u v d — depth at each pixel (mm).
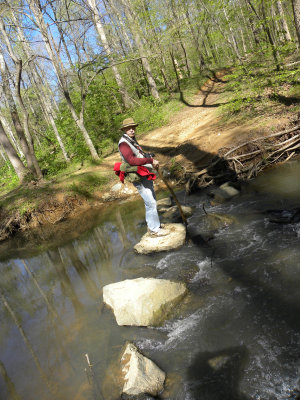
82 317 3414
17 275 5477
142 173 4242
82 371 2611
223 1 10312
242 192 5836
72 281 4461
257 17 10836
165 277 3736
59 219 8516
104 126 14461
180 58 24453
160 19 15750
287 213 4324
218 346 2521
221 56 29969
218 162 7137
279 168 6504
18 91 11031
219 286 3279
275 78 8805
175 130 11961
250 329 2598
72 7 13461
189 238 4566
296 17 7496
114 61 12859
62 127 14859
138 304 3049
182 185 7648
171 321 2963
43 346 3107
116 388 2342
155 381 2305
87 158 12852
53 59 10727
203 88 18562
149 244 4590
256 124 8062
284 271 3172
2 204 9391
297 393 1998
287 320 2578
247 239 4020
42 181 11070
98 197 9055
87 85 11172
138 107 17562
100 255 5070
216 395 2129
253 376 2191
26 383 2652
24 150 12070
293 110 7738
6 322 3852
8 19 12594
